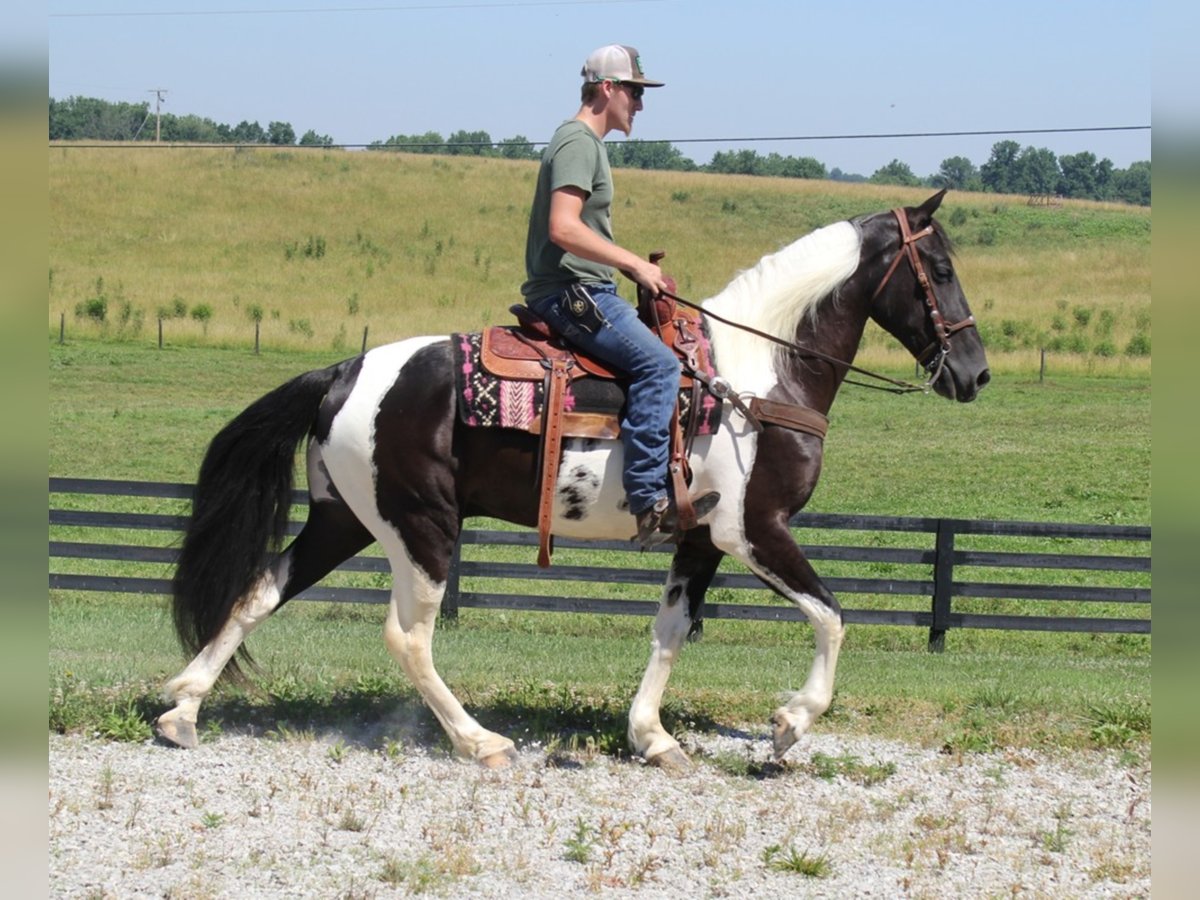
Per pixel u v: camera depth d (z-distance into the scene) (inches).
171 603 249.6
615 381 233.3
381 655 341.4
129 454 828.6
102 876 181.3
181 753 238.7
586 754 249.0
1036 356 1553.9
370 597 433.7
